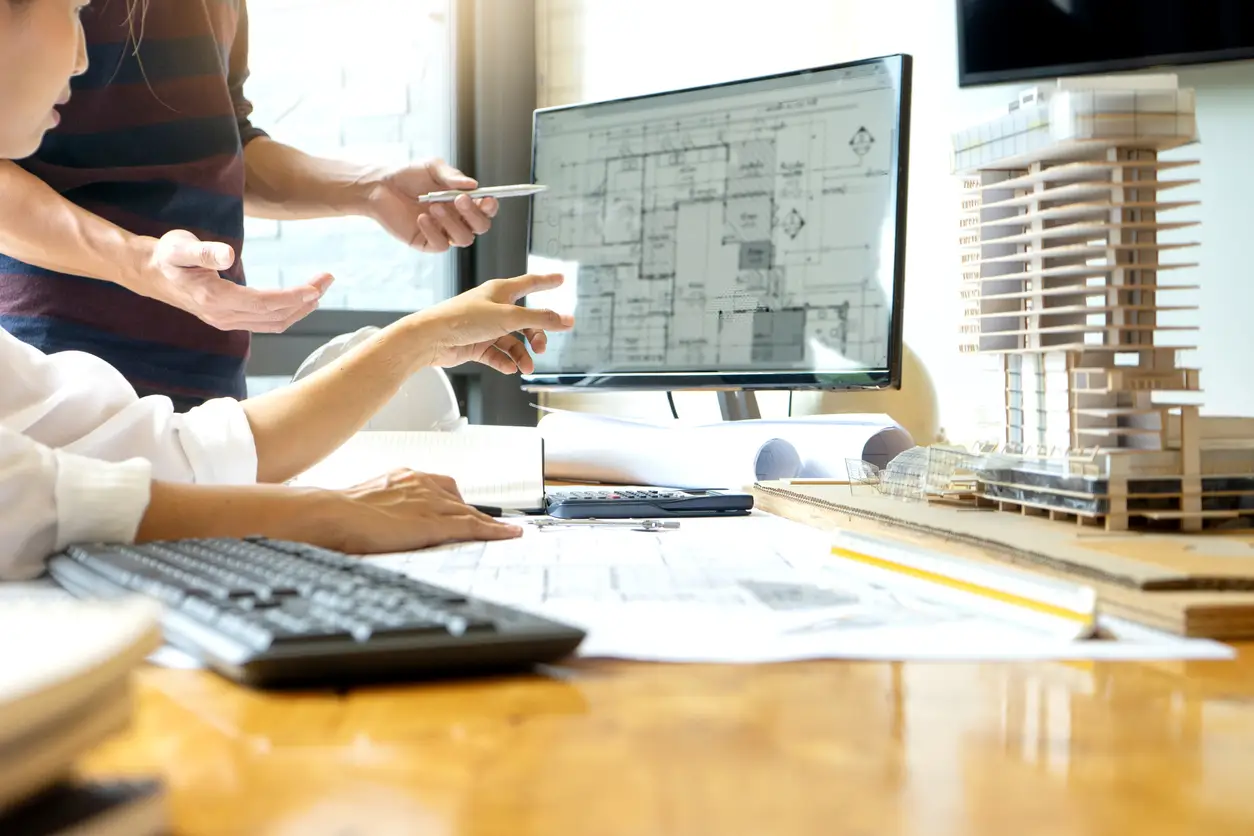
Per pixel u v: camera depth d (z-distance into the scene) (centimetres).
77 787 29
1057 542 69
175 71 137
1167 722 39
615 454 149
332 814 31
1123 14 157
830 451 135
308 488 83
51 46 77
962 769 34
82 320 132
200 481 88
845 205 145
